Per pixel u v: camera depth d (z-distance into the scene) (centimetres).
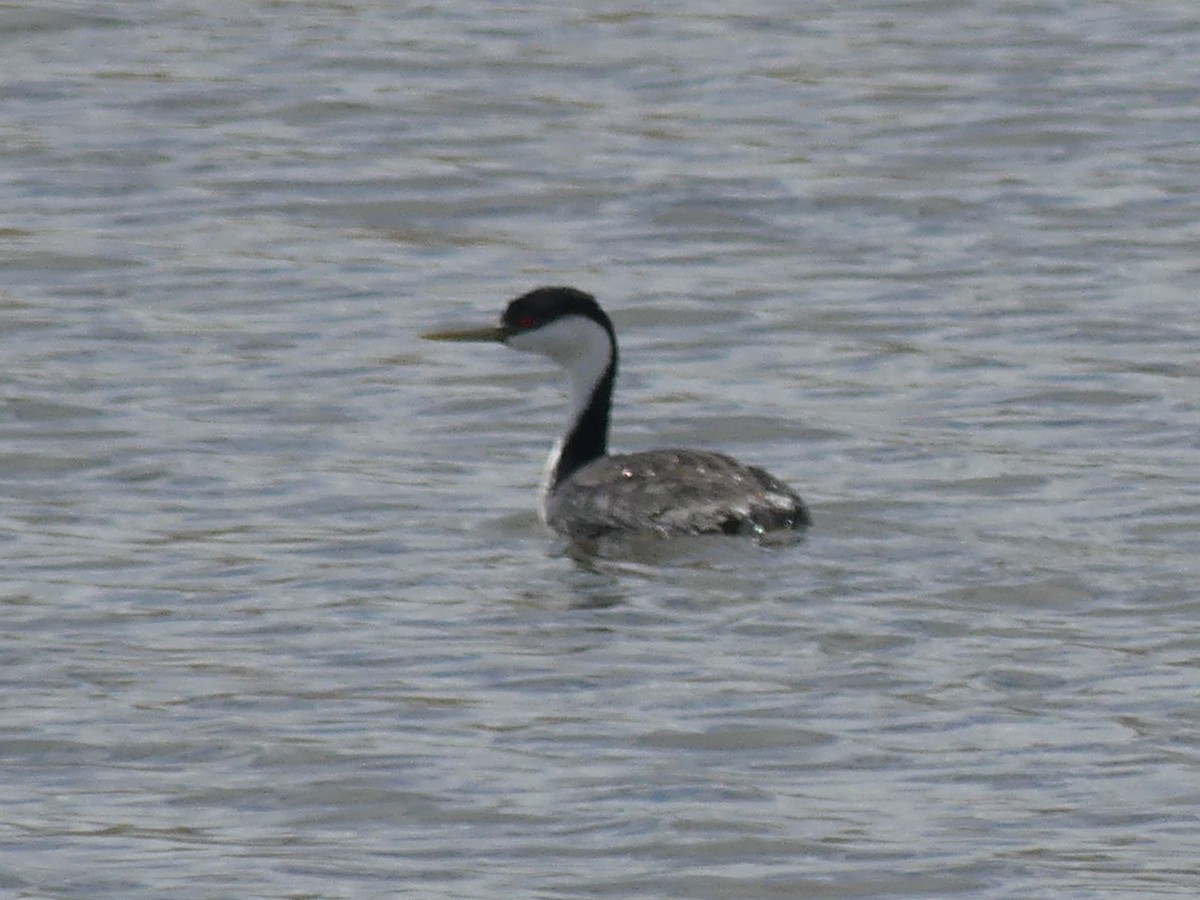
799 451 1972
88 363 2192
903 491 1847
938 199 2675
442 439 2011
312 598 1625
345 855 1259
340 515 1809
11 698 1455
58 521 1792
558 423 2056
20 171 2770
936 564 1670
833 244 2556
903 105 3000
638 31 3316
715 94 3055
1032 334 2272
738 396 2122
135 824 1296
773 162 2800
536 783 1338
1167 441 1972
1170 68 3133
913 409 2073
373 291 2417
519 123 2950
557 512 1767
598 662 1499
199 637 1555
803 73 3130
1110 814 1300
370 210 2670
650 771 1350
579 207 2680
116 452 1955
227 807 1316
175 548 1731
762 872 1239
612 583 1639
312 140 2891
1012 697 1447
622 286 2433
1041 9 3412
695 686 1462
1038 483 1862
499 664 1498
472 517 1805
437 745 1385
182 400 2095
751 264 2500
